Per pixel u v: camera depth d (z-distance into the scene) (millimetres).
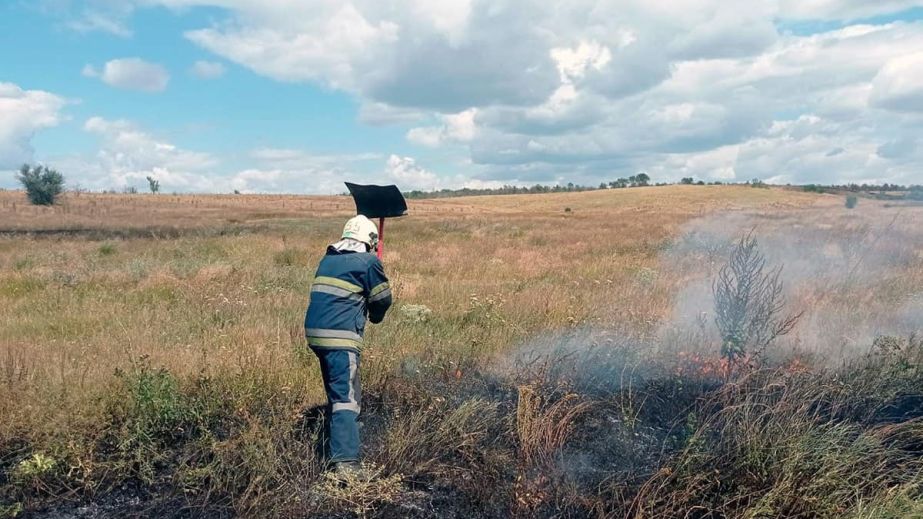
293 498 3475
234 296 8672
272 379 4680
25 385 4453
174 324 6906
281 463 3684
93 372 4855
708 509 3436
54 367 4965
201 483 3592
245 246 17250
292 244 18000
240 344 5703
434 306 8219
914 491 3508
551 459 3916
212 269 11242
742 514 3355
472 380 5086
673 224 28031
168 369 4816
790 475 3496
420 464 3832
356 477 3605
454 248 17500
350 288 3879
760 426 3980
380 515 3426
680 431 4309
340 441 3730
